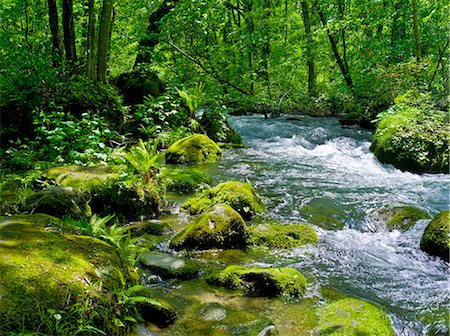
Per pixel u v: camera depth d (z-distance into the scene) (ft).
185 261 12.17
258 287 11.02
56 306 7.14
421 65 39.45
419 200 19.90
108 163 21.49
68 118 24.93
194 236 13.79
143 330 8.60
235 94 49.29
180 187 20.56
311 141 38.29
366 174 25.52
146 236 14.69
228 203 16.90
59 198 14.15
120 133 30.45
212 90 46.19
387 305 10.79
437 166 26.81
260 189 21.20
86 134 23.31
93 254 8.95
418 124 29.30
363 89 47.01
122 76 39.58
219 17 46.73
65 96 27.61
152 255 12.36
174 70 48.39
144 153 17.60
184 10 44.93
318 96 58.03
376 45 50.16
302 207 18.58
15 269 7.45
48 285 7.38
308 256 13.78
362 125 45.11
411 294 11.43
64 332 6.86
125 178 16.78
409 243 15.01
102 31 32.99
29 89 26.99
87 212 14.79
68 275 7.80
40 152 22.75
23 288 7.11
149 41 50.60
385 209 17.60
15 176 18.35
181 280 11.50
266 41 53.52
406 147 27.68
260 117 51.93
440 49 48.21
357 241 15.26
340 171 26.04
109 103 29.91
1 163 21.49
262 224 15.88
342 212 18.06
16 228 9.36
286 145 36.32
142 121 32.37
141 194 16.74
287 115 55.06
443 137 27.68
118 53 56.49
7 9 36.96
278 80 58.70
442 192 21.58
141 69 47.21
